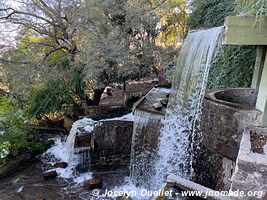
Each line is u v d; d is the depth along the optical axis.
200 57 3.73
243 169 2.18
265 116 2.83
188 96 4.02
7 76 7.34
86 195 4.46
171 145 4.27
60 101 7.08
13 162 5.40
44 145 6.33
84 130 5.71
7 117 5.79
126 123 5.16
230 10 5.26
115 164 5.23
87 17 5.99
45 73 6.78
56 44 7.45
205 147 3.49
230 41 2.65
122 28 6.11
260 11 2.45
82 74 6.43
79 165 5.18
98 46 5.75
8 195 4.50
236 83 4.43
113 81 6.50
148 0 6.24
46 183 4.87
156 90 6.43
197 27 6.47
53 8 6.80
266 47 3.47
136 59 6.18
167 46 6.82
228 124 3.03
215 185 3.30
